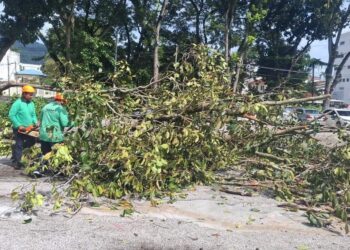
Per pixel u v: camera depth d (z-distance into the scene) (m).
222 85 8.53
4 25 25.61
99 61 29.22
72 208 6.29
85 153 6.72
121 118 7.44
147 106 8.05
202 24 37.25
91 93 7.33
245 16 32.25
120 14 32.56
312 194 7.28
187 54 8.73
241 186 8.02
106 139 6.92
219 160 7.98
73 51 28.42
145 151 6.92
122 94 8.37
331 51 36.50
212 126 7.53
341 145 7.46
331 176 7.04
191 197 7.19
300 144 8.36
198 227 5.85
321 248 5.35
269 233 5.80
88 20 33.38
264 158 8.13
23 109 9.16
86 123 6.88
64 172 6.86
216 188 7.83
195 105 7.61
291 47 38.91
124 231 5.55
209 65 8.73
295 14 36.09
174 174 7.41
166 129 7.28
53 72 8.82
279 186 7.39
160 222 5.96
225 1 31.55
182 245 5.22
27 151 7.24
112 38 35.91
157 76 8.91
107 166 6.80
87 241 5.18
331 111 9.14
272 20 36.50
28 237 5.21
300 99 8.30
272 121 8.23
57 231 5.44
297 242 5.52
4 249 4.86
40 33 29.72
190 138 7.32
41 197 6.04
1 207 6.22
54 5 25.75
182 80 8.76
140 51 37.31
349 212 6.81
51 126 7.72
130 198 6.98
